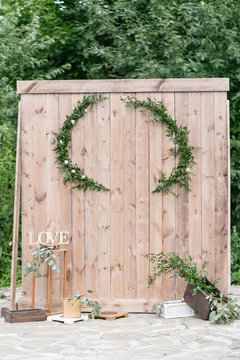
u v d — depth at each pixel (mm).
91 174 7895
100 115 7879
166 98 7824
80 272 7871
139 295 7812
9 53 11836
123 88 7848
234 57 10953
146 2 12133
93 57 12711
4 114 11461
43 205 7922
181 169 7754
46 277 7855
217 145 7781
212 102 7785
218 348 6316
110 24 11883
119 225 7859
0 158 10641
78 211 7887
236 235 10461
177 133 7773
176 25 11414
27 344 6469
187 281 7688
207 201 7785
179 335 6734
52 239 7648
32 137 7941
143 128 7848
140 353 6184
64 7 13234
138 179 7844
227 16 11430
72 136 7910
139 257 7828
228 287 7754
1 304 8242
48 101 7918
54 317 7410
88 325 7160
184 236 7797
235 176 10789
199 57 11344
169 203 7805
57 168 7906
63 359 6035
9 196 10500
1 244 10422
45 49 12867
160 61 11328
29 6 12703
